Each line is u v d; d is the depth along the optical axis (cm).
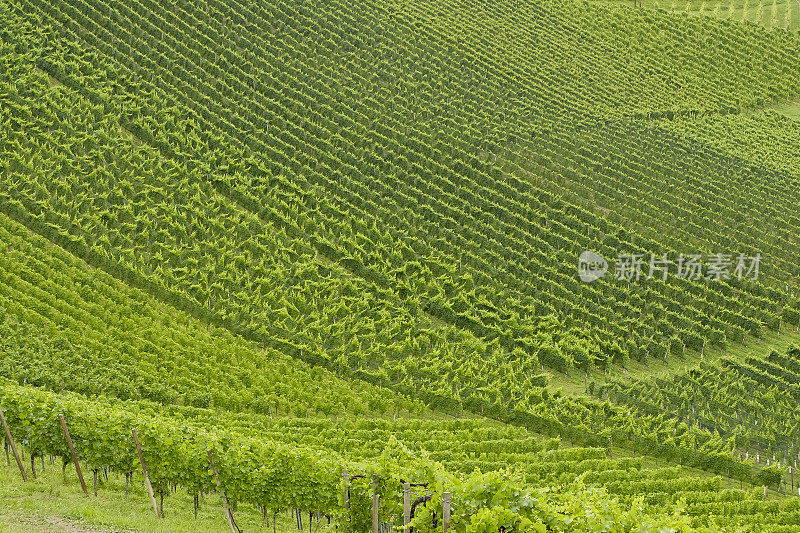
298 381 4409
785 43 10219
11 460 2872
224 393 4122
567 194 6838
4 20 7125
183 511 2622
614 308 5572
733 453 4250
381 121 7381
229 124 6712
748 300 5859
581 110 8294
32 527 2078
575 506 2016
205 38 7862
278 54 7994
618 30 10125
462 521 1930
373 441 3819
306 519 2898
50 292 4628
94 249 5100
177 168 6022
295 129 6919
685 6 11306
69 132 6094
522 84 8575
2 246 4878
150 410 3666
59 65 6762
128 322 4534
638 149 7731
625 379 4956
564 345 5075
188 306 4909
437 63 8588
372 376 4612
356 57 8269
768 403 4766
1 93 6266
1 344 3969
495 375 4716
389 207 6247
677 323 5481
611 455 4241
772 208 7000
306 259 5503
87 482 2752
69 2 7706
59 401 2736
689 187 7200
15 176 5538
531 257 5991
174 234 5450
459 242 5997
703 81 9344
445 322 5347
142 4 8100
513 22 9900
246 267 5344
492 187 6781
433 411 4528
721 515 3381
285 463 2588
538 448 4016
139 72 7150
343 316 5100
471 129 7512
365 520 2169
